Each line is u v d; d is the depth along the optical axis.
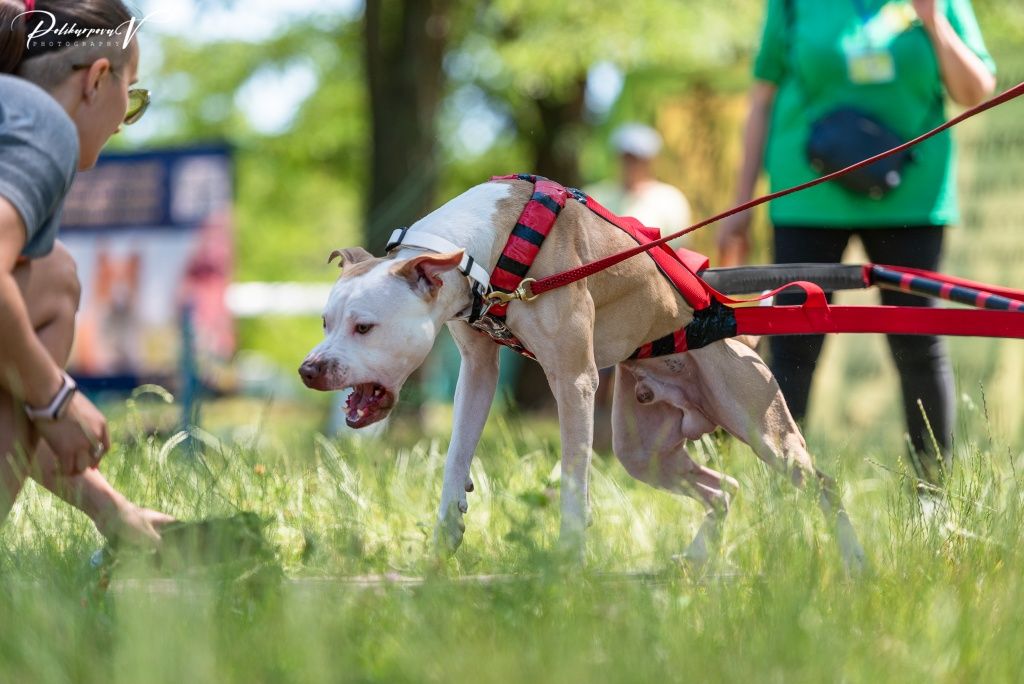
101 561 3.13
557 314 3.64
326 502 4.39
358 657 2.65
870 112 5.03
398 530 4.24
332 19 20.06
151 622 2.56
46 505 4.09
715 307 4.01
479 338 3.90
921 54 5.00
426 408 10.27
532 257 3.65
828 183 5.06
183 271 10.43
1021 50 8.93
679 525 4.14
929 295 3.94
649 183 8.59
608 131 11.93
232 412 14.51
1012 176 8.87
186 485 4.25
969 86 5.02
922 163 5.05
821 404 9.12
